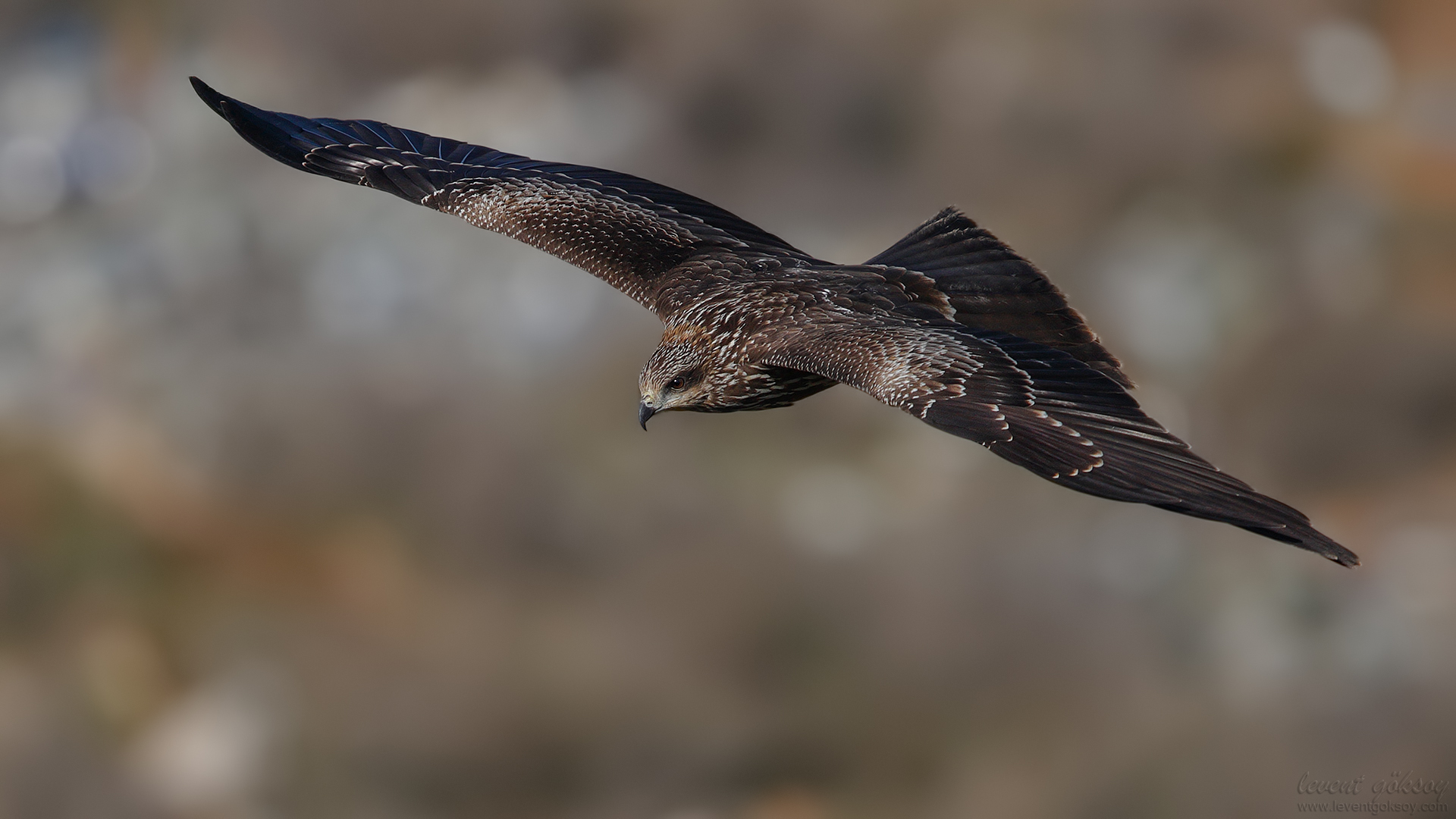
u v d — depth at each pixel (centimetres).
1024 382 546
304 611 1866
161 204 2669
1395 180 2611
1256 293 2452
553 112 2822
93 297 2439
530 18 2884
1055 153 2627
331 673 1752
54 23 3030
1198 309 2441
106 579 1897
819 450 2038
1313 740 1563
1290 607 1773
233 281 2447
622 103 2806
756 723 1641
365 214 2511
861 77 2636
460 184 745
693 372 648
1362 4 2772
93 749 1736
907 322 607
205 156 2769
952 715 1652
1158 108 2605
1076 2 2653
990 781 1584
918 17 2658
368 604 1861
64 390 2242
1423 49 2772
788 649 1677
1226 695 1633
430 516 1889
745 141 2691
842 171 2662
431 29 2919
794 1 2703
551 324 2275
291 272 2459
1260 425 2264
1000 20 2680
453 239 2436
